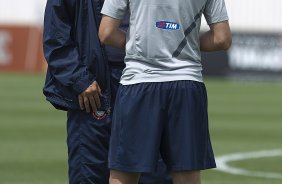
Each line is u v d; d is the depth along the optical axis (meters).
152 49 15.73
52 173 28.98
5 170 29.50
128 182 16.06
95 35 17.80
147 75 15.77
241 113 49.97
